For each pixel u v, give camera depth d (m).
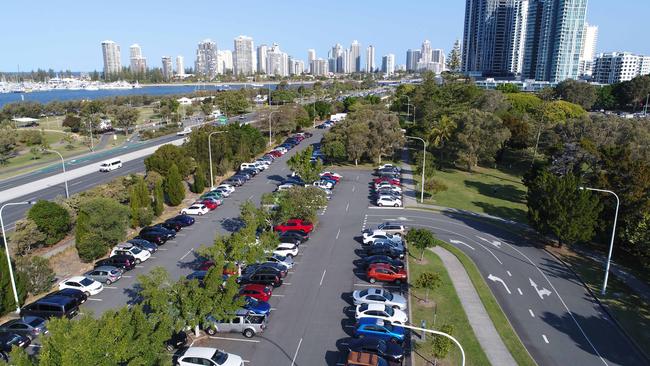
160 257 45.28
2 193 68.62
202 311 27.97
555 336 31.58
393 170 79.81
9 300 34.41
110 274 39.59
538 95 158.75
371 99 167.25
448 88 120.88
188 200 66.00
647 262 40.53
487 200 66.56
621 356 29.45
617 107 174.25
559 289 38.88
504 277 40.94
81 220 44.03
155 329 26.00
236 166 82.81
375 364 25.95
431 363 27.94
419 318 33.22
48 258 44.47
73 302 34.56
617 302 36.72
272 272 38.22
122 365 23.42
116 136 128.75
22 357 19.67
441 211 60.72
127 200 59.59
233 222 55.66
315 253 45.78
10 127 112.56
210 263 40.97
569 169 58.53
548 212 46.94
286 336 30.97
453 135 86.38
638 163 49.56
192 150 75.19
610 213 48.34
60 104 179.50
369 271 39.06
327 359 28.39
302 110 130.50
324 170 83.69
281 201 47.81
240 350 29.36
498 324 32.59
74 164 90.31
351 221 56.22
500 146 82.75
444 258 44.81
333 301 35.84
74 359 18.75
